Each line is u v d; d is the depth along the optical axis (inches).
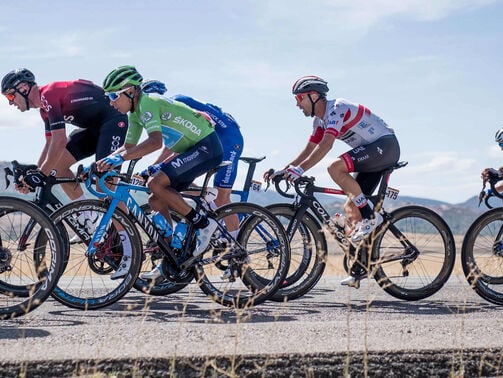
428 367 125.2
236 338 123.5
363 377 122.0
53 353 118.4
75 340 130.6
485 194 214.5
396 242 209.5
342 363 122.0
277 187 204.5
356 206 205.8
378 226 206.8
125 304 196.2
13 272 173.3
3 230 172.2
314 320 170.2
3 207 163.0
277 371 119.5
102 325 149.3
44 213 164.9
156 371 116.2
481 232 207.0
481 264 205.9
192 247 188.4
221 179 242.8
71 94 215.9
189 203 205.5
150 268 207.6
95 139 232.2
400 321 153.7
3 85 207.8
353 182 205.6
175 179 183.9
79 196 226.4
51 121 209.3
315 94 210.5
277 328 143.6
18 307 162.1
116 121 225.5
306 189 205.0
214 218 188.9
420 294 209.9
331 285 248.2
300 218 203.3
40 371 113.6
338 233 205.6
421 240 210.4
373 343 129.3
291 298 204.8
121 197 182.1
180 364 117.0
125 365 115.6
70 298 179.2
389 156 209.5
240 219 239.1
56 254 165.2
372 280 259.8
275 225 192.5
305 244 206.5
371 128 209.8
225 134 242.5
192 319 167.6
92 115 221.9
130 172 224.1
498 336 138.2
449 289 239.0
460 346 128.3
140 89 184.5
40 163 224.7
